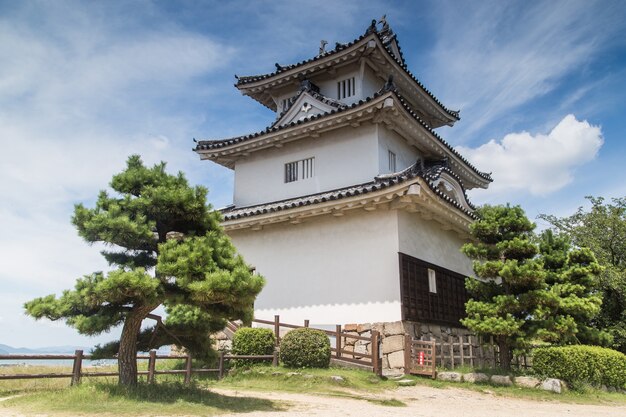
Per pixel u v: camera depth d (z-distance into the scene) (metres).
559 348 14.41
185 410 8.45
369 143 19.84
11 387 11.15
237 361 14.23
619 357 14.96
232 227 19.69
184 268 8.86
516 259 15.12
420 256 17.61
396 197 16.19
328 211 17.36
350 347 16.19
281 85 24.66
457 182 21.38
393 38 25.20
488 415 9.96
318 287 17.67
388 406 10.42
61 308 9.02
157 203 9.84
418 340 15.72
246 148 22.67
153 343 10.42
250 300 9.62
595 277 17.98
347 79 23.28
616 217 23.70
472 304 14.88
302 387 12.16
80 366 10.22
